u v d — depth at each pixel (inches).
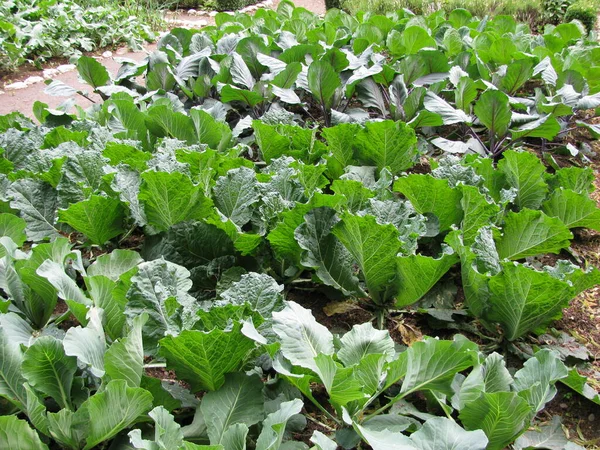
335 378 60.2
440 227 93.4
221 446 53.7
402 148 107.7
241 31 176.1
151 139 120.0
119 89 135.9
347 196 91.4
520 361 79.8
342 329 83.0
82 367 62.7
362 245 78.7
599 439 71.3
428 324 84.8
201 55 148.6
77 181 90.7
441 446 56.0
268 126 107.3
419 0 306.3
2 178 91.7
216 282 81.7
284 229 81.0
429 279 78.6
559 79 146.6
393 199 94.7
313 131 110.6
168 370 70.3
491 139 129.0
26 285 74.2
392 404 69.6
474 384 64.3
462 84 132.6
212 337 60.1
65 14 257.9
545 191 103.0
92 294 68.3
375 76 144.6
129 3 327.0
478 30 202.8
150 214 85.7
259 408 62.6
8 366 60.7
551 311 76.0
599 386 77.0
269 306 69.5
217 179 97.3
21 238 83.4
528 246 89.7
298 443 62.6
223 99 133.3
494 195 106.0
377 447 56.4
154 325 65.8
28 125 120.0
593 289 95.9
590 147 143.0
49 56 240.1
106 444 63.2
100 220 86.8
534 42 186.5
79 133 104.3
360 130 107.0
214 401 62.4
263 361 69.1
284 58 150.0
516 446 66.1
